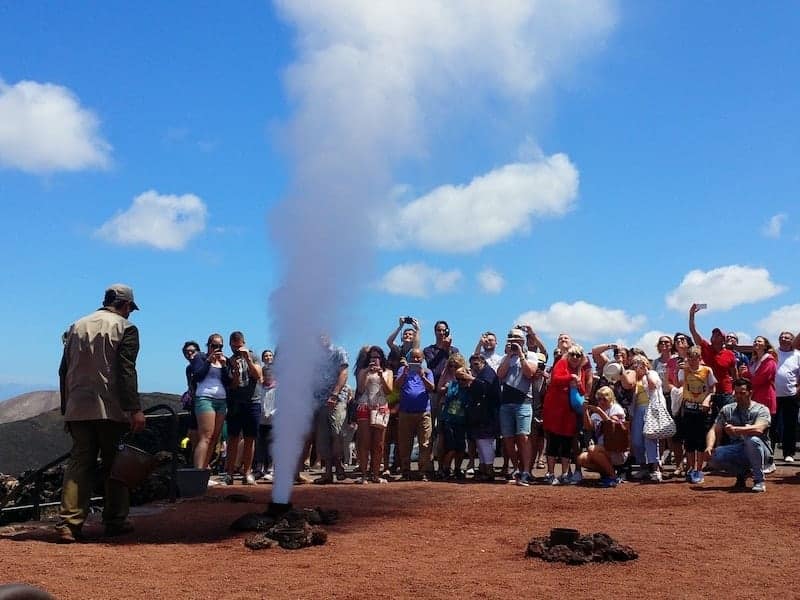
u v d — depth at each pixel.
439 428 13.34
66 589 5.36
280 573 5.95
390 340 13.66
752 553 6.62
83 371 7.48
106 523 7.67
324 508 9.21
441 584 5.61
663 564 6.23
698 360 11.94
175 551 6.78
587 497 10.23
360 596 5.29
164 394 16.45
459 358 12.89
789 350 13.73
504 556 6.59
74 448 7.47
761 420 10.60
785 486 10.88
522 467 12.09
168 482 10.55
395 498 10.25
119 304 7.95
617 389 12.35
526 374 12.01
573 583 5.64
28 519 10.05
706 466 12.97
